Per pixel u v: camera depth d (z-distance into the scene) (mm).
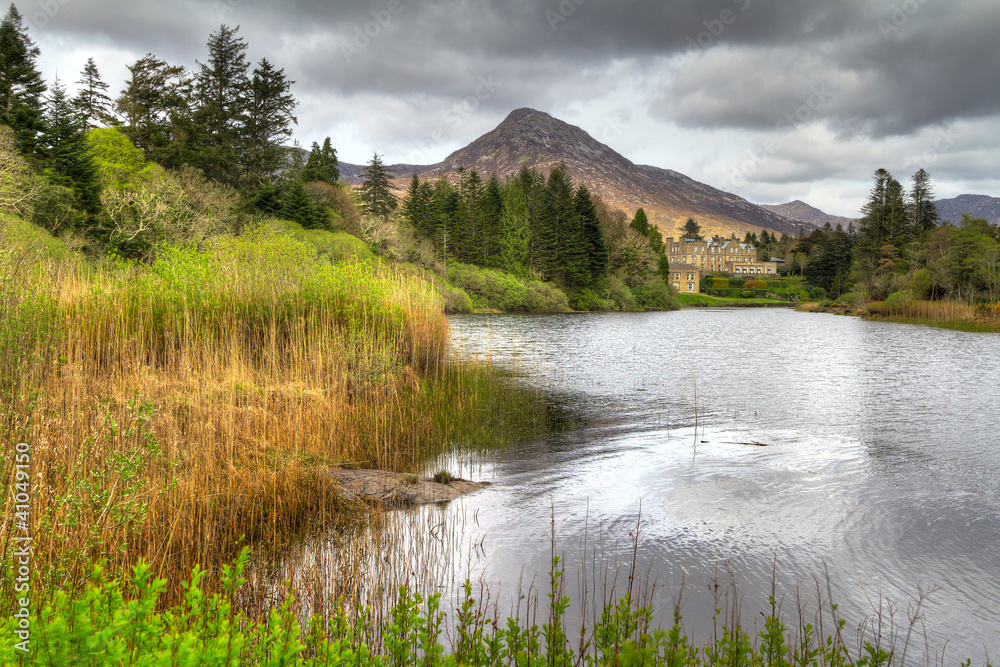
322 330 10930
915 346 27766
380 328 12031
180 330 9414
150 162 42781
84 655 1840
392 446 8422
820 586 4695
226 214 38312
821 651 3145
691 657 3078
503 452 8648
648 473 7707
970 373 18094
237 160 53156
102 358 8305
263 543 5152
